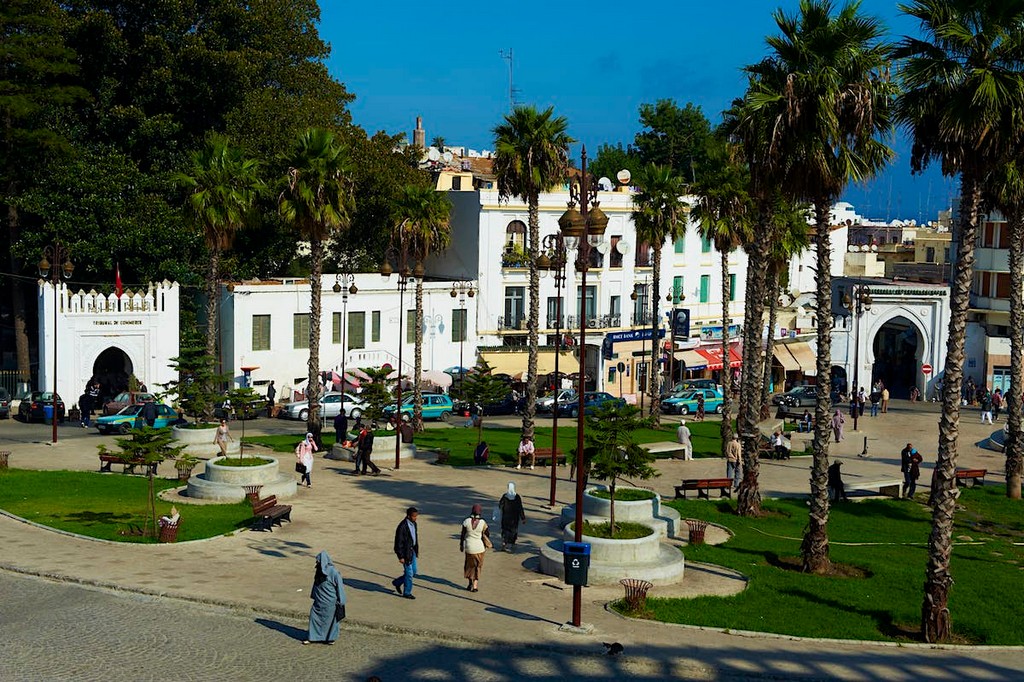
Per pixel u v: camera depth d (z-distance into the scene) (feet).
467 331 245.65
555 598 78.33
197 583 78.33
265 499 102.78
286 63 263.08
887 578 89.56
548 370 248.93
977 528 120.16
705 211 194.49
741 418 144.15
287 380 223.10
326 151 156.35
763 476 149.59
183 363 150.82
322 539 95.66
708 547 97.35
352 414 204.03
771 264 211.20
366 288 232.94
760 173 98.07
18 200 207.51
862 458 173.78
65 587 77.00
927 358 270.87
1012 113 75.51
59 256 195.52
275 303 220.02
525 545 96.17
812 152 91.25
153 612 71.77
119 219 210.38
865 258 378.12
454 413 218.79
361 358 229.45
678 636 69.92
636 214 202.69
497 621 71.61
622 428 87.81
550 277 252.62
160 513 104.58
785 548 99.91
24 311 223.30
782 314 297.12
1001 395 254.88
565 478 136.67
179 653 63.62
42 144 204.13
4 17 204.44
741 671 63.57
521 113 158.10
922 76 77.46
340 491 121.70
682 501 120.57
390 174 247.70
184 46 224.53
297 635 68.03
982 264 263.08
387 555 90.22
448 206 181.88
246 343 217.56
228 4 234.58
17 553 85.46
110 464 131.64
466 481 131.85
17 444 155.63
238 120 229.66
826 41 90.89
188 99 228.63
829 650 69.51
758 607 78.23
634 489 102.22
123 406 188.14
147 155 227.61
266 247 239.30
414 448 148.87
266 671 61.11
